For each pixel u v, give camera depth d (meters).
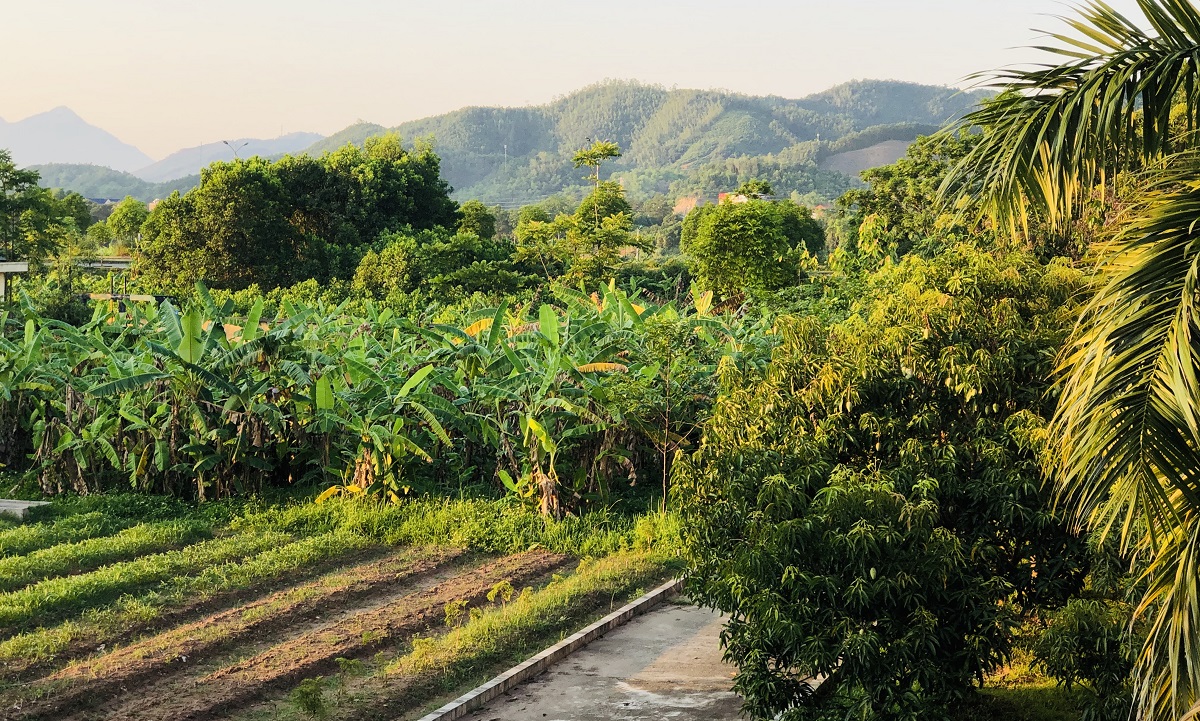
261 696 8.75
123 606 10.81
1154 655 5.05
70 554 12.53
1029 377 7.54
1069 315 7.74
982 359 7.42
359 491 15.54
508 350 15.67
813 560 7.29
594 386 14.86
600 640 10.60
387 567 12.70
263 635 10.28
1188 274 4.48
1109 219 8.43
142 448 16.00
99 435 15.99
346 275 60.16
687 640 10.62
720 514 8.04
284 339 15.78
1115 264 5.12
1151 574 5.59
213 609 11.05
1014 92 5.16
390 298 44.53
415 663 9.40
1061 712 8.28
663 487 15.66
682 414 16.28
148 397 15.95
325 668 9.41
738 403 8.57
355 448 16.02
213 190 58.12
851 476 7.20
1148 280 4.59
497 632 10.29
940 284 8.50
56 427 16.11
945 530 6.98
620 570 12.62
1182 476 4.88
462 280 50.12
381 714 8.50
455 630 10.35
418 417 15.84
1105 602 7.04
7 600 10.68
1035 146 4.93
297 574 12.36
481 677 9.45
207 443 15.92
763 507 7.57
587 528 14.58
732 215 47.25
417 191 74.94
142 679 8.98
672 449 16.58
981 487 7.24
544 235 64.12
